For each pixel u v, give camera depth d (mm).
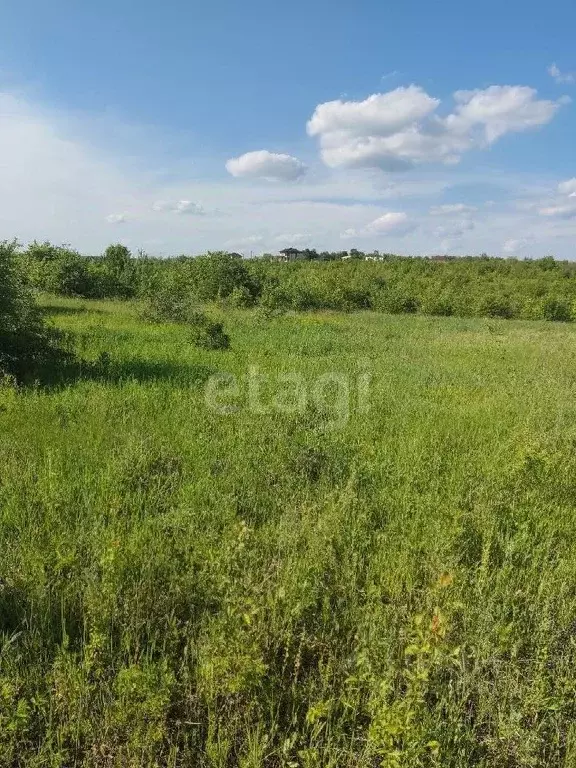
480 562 3754
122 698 2443
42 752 2305
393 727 2191
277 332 15633
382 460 5504
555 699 2582
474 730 2490
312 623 3037
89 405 6508
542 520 4371
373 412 7328
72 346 10609
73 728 2404
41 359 8492
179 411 6586
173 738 2473
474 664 2873
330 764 2271
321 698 2518
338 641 3000
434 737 2312
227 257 28609
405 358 12531
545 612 3174
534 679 2744
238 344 13039
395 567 3639
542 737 2535
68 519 3939
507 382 10047
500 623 3018
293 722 2486
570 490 5039
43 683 2596
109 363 9031
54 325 13469
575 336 20812
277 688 2682
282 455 5273
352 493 4348
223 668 2510
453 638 3041
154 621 3029
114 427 5863
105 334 12664
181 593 3193
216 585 3191
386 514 4438
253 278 28688
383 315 30219
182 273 29109
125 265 31984
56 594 3078
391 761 2141
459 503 4516
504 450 5906
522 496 4758
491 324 25562
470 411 7547
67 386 7387
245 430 6105
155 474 4789
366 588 3412
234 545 3412
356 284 37594
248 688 2498
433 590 3178
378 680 2568
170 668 2635
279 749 2385
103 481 4434
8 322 8133
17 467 4695
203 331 12281
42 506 4016
